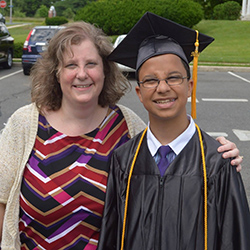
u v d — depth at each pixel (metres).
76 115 1.99
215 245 1.62
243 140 6.25
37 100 2.02
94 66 1.94
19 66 15.30
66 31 1.94
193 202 1.65
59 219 1.93
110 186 1.87
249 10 32.81
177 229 1.65
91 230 1.96
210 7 36.41
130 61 2.05
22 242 2.01
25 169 1.96
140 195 1.74
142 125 2.18
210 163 1.69
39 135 1.98
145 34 1.89
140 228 1.70
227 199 1.65
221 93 9.95
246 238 1.59
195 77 1.93
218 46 20.56
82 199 1.92
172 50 1.74
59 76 1.97
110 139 2.03
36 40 12.29
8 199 1.95
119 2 22.28
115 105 2.14
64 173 1.93
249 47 20.09
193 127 1.78
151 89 1.70
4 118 7.29
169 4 22.30
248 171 4.92
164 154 1.77
